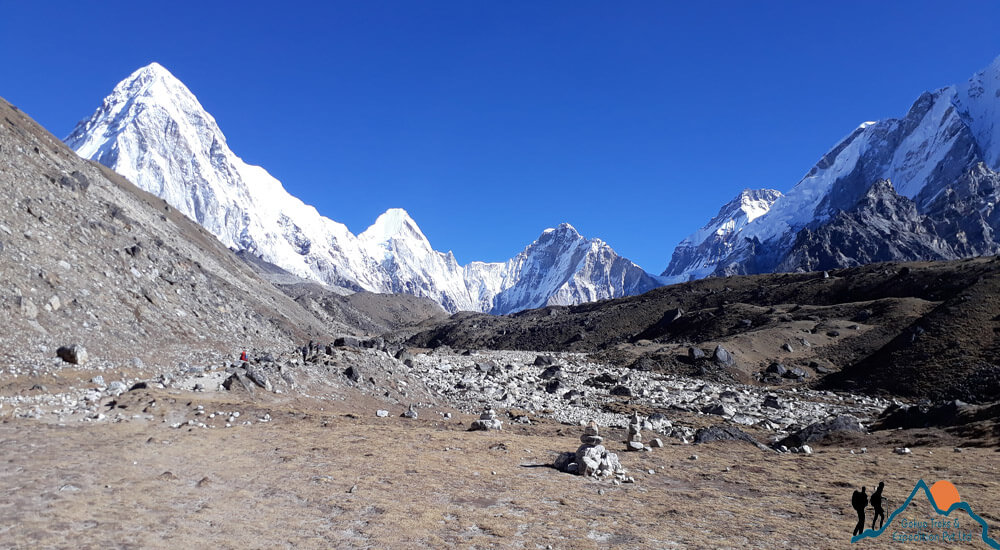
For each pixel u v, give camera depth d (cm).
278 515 1627
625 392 7325
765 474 2550
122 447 2178
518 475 2292
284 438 2617
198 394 3456
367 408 4322
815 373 9862
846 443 3659
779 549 1573
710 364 10281
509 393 6119
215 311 6800
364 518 1647
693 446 3350
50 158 7381
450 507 1812
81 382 3284
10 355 3250
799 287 17712
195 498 1708
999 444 3125
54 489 1641
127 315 4831
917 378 7775
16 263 4091
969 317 8656
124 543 1324
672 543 1597
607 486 2233
